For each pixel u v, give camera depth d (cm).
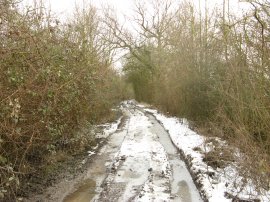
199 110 848
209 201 370
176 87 1082
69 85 468
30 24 396
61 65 448
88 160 584
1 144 336
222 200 364
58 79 428
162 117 1220
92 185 455
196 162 520
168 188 438
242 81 420
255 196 356
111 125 1003
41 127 387
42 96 367
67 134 559
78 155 616
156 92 1723
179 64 1022
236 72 411
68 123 534
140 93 2311
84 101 603
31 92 348
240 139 373
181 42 1002
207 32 820
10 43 343
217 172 461
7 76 336
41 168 456
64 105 477
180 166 554
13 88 348
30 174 439
